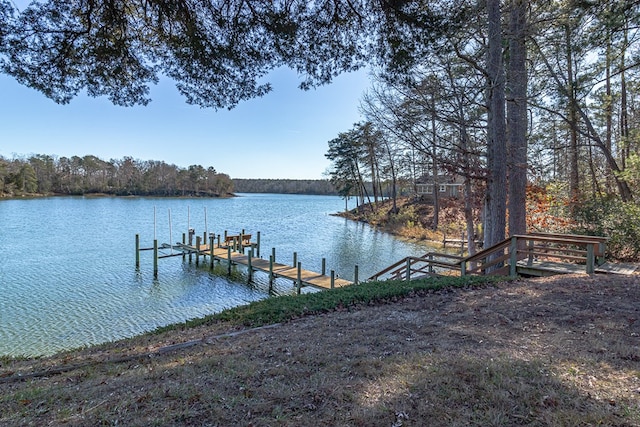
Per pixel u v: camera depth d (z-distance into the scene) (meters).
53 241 20.83
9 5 3.56
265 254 19.28
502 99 8.19
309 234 26.78
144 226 28.58
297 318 5.18
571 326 4.09
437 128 9.96
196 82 4.72
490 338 3.82
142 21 4.20
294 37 4.43
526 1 8.31
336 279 12.57
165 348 4.12
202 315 9.75
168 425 2.33
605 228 9.11
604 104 12.74
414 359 3.27
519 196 9.67
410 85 6.54
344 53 4.84
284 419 2.36
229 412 2.47
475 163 9.27
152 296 11.46
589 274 6.73
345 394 2.67
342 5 4.42
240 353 3.74
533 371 2.92
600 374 2.86
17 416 2.55
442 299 5.65
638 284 5.74
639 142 10.40
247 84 4.76
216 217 38.12
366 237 25.17
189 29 4.04
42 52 3.91
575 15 9.05
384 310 5.23
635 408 2.35
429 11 4.86
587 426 2.18
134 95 4.66
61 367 3.75
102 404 2.67
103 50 4.12
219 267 16.27
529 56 11.61
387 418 2.34
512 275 7.27
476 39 9.30
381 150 15.16
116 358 3.89
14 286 12.09
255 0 4.09
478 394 2.59
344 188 44.41
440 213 25.14
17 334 8.22
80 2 3.80
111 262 16.08
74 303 10.51
